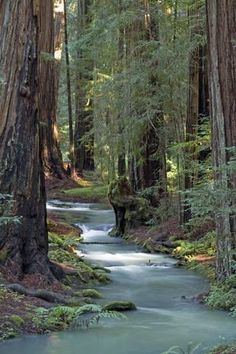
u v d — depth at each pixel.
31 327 6.59
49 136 24.83
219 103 8.79
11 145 8.71
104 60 18.80
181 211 14.10
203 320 7.42
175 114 14.84
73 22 32.66
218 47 8.86
